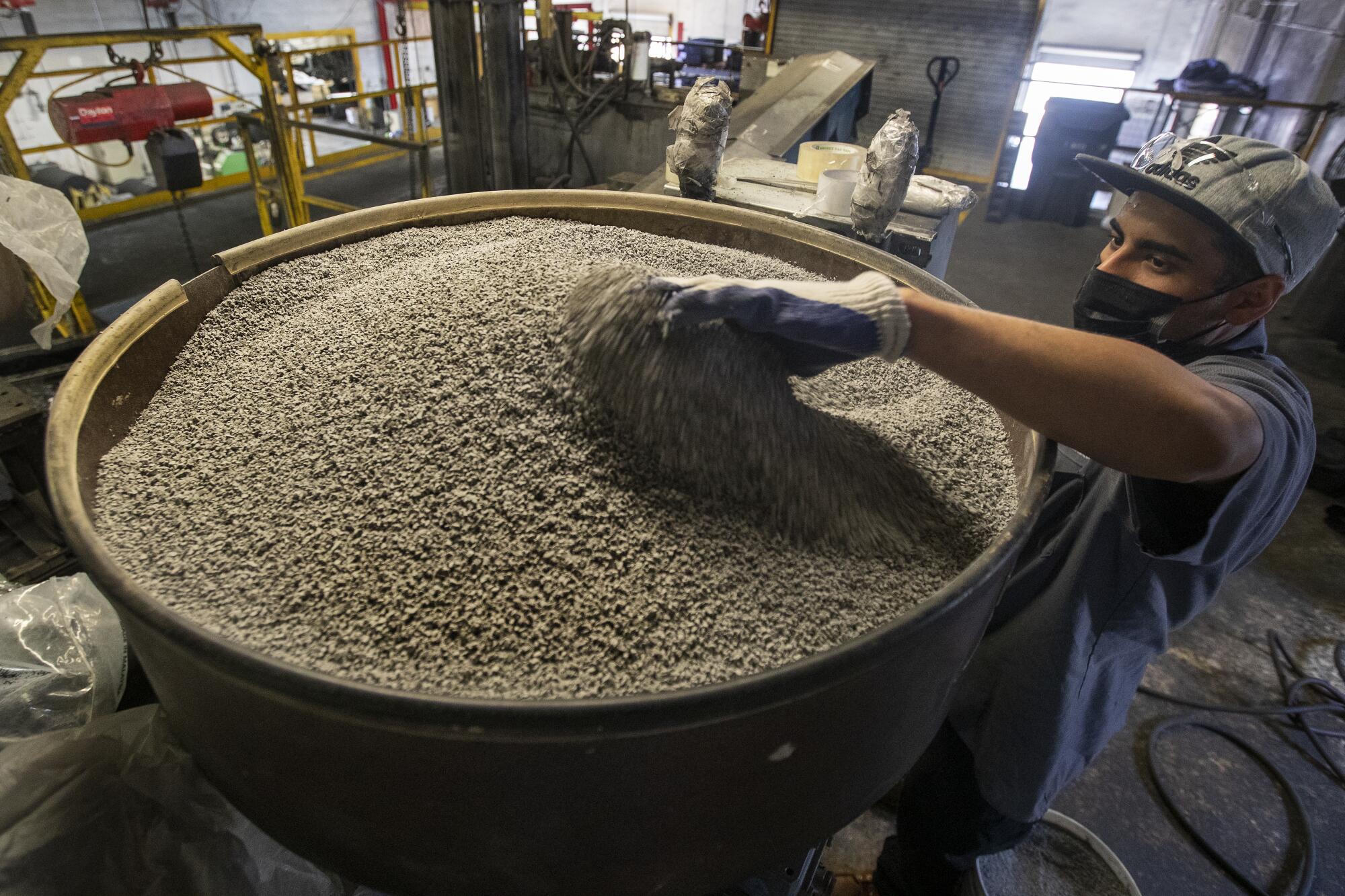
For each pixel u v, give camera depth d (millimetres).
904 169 1869
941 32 5555
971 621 682
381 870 669
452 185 3424
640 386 797
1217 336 1001
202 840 900
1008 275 4859
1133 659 1172
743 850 690
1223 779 2006
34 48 2828
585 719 506
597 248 1198
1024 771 1190
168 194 5309
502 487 762
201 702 588
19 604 1027
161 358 1007
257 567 721
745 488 804
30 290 3053
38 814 859
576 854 619
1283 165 876
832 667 550
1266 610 2533
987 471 955
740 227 1338
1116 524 1054
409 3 6281
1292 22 4992
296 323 1050
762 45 6320
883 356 748
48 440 724
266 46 3555
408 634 665
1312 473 3092
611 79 4727
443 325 918
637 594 706
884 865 1622
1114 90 5926
